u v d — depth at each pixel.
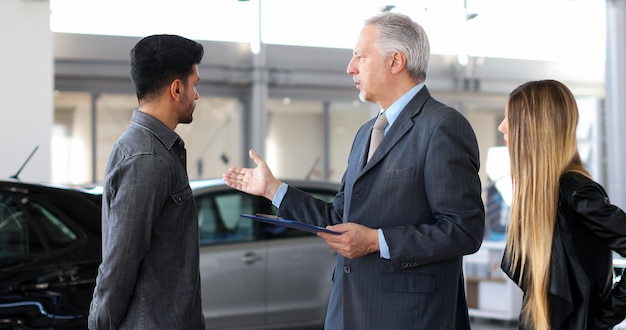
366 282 2.61
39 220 4.03
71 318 3.85
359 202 2.66
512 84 13.57
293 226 2.46
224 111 12.49
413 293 2.57
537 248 2.43
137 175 2.37
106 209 2.42
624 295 2.38
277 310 6.20
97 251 4.09
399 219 2.60
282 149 12.88
